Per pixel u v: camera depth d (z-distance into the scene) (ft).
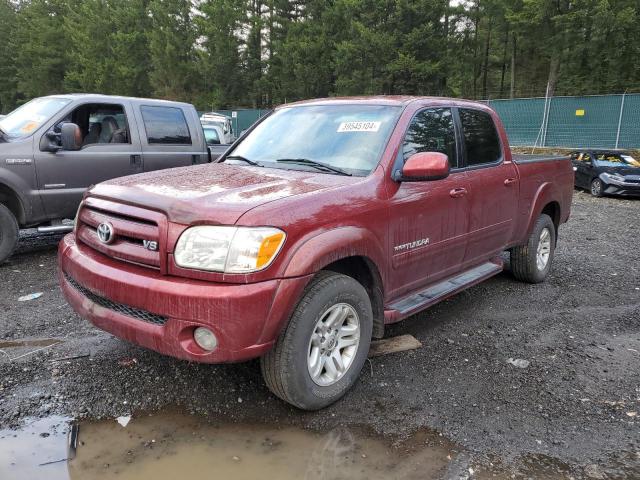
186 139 25.61
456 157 14.49
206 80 145.89
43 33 171.83
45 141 20.66
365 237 10.81
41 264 20.65
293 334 9.64
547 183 18.79
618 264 23.32
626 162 54.49
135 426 9.96
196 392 11.12
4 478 8.45
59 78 179.01
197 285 8.98
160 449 9.31
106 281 9.78
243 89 148.97
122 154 22.82
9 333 13.85
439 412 10.66
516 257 19.03
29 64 183.93
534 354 13.52
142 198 9.87
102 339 13.53
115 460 8.99
